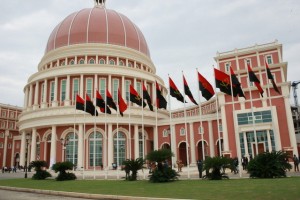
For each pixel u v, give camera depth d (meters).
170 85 28.94
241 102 39.47
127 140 48.22
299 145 49.47
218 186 16.53
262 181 17.81
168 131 51.53
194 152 48.09
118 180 26.02
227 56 42.97
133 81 53.06
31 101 53.28
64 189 18.97
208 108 68.69
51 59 54.62
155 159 21.81
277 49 40.59
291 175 23.27
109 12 59.78
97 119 45.56
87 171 40.69
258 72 40.34
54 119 46.22
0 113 79.00
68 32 55.38
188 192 14.58
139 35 60.47
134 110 49.38
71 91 49.59
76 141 46.12
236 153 38.31
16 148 78.88
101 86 50.34
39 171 31.55
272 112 37.44
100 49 53.06
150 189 16.91
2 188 22.70
